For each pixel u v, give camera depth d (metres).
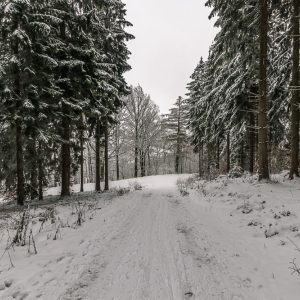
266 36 9.13
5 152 10.81
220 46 11.01
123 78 16.98
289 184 8.70
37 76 9.48
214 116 19.09
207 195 10.53
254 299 3.13
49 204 10.10
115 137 29.78
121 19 15.87
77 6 11.39
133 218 7.45
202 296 3.19
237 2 9.72
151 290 3.33
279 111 12.02
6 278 3.52
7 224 6.56
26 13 8.43
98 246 4.98
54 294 3.21
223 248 4.91
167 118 38.28
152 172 45.72
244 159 21.75
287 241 4.89
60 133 12.53
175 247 4.93
